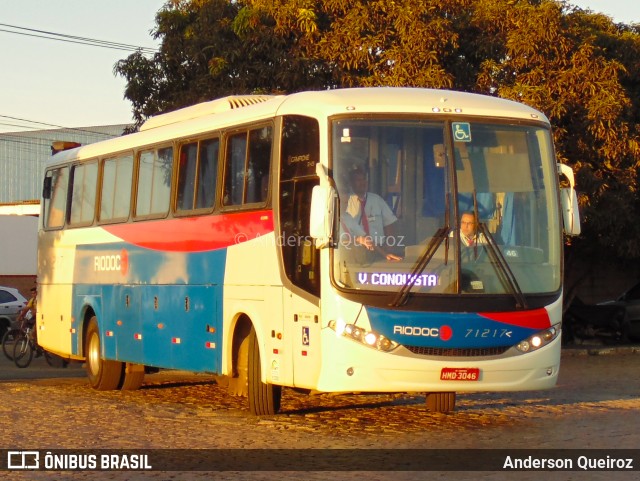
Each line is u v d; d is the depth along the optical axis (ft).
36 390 58.23
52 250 65.16
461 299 38.32
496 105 40.86
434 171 39.09
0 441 38.37
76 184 62.28
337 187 38.45
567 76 76.79
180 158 49.90
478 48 77.97
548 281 40.01
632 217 82.69
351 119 38.96
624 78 85.66
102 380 57.62
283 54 79.20
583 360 79.46
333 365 37.81
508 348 38.93
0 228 143.84
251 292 43.14
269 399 44.21
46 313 65.98
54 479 31.76
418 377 37.86
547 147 41.06
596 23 87.30
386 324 37.73
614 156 78.79
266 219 42.22
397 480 31.04
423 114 39.47
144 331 52.65
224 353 45.19
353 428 41.22
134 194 54.29
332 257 38.01
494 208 39.50
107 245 57.11
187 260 48.49
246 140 44.37
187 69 84.33
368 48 76.48
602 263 99.96
